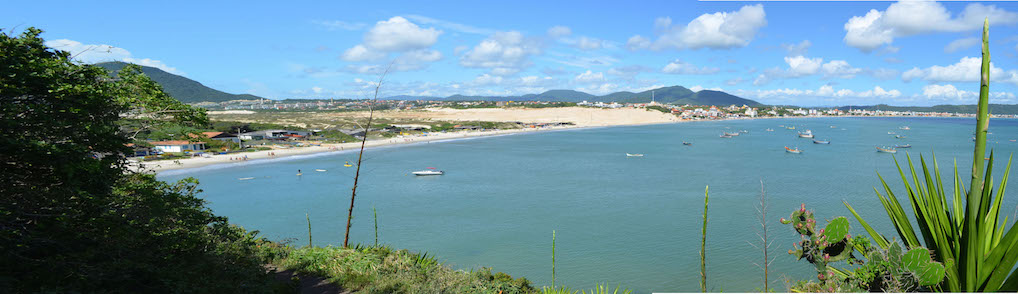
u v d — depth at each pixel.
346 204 65.94
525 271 38.62
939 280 5.36
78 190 9.48
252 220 56.94
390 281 15.75
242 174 93.88
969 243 4.79
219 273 13.57
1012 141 180.12
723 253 42.22
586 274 37.84
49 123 9.40
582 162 116.50
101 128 10.27
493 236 49.09
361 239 48.50
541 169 102.94
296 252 19.70
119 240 11.30
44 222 10.02
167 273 11.54
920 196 5.79
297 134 171.38
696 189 75.31
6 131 8.84
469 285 16.81
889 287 6.04
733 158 124.50
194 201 17.50
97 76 12.38
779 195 69.00
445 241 47.56
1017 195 61.03
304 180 87.50
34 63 9.37
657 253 42.78
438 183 84.06
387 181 86.50
